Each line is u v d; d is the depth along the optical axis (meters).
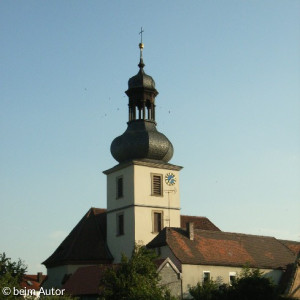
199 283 61.03
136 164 74.94
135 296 45.34
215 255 68.50
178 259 64.25
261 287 55.94
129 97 79.00
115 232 75.88
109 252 76.06
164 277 61.91
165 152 77.31
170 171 77.31
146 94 78.62
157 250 68.12
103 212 82.06
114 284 47.62
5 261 65.75
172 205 76.31
